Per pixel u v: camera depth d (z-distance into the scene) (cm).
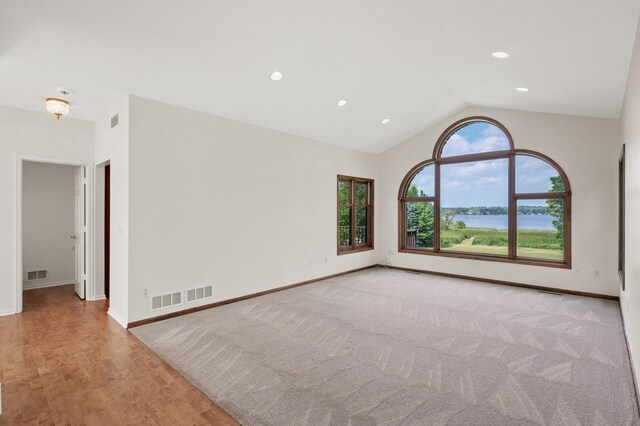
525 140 594
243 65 377
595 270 529
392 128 671
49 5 254
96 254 510
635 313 277
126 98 400
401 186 761
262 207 543
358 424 218
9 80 362
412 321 415
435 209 713
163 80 382
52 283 594
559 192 565
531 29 283
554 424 218
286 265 582
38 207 577
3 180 430
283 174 578
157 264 419
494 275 628
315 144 640
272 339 358
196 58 351
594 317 430
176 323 406
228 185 495
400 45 371
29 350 329
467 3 271
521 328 392
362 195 777
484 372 288
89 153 503
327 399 247
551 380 274
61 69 344
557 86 411
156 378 276
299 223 607
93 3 259
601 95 409
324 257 661
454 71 444
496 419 223
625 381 272
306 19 311
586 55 306
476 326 397
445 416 226
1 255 432
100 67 345
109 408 235
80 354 320
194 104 444
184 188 445
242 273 512
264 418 224
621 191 419
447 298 520
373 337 364
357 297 525
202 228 463
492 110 627
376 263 795
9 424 217
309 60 387
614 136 515
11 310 440
